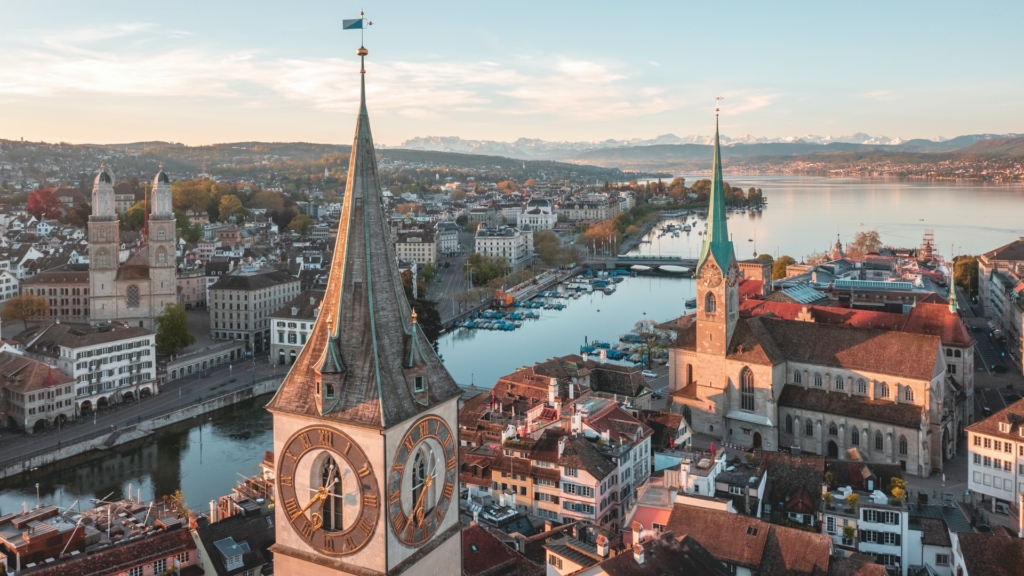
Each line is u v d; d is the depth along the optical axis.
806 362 190.25
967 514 145.62
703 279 194.88
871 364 181.50
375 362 51.44
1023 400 157.75
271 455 149.88
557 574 101.94
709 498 118.00
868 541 128.38
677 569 96.94
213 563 110.12
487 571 100.56
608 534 122.50
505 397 190.38
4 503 173.88
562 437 147.12
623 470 149.62
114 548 110.19
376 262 53.62
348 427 50.56
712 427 197.00
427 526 53.78
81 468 196.00
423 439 53.16
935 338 176.75
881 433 178.00
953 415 185.00
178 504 154.75
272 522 118.69
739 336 195.00
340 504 51.84
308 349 54.25
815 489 136.25
